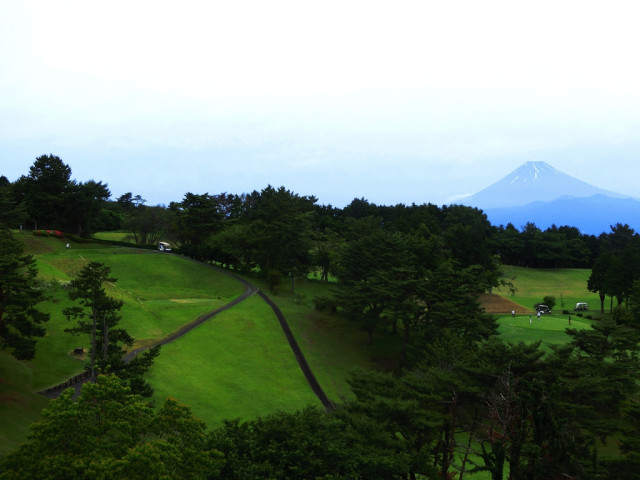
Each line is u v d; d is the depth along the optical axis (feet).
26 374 185.88
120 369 156.87
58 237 422.41
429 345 212.23
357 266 322.96
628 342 212.64
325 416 114.32
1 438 126.82
